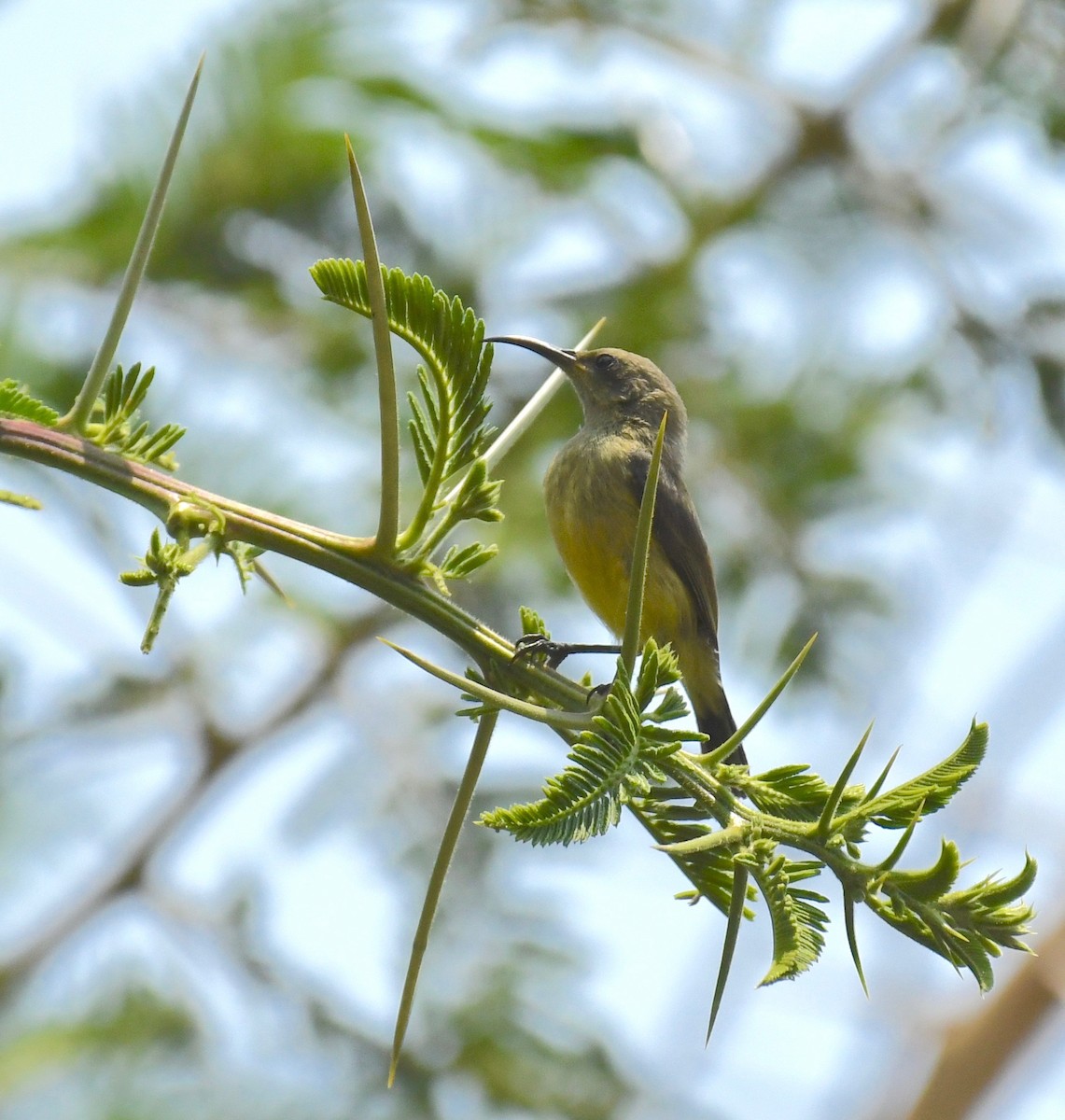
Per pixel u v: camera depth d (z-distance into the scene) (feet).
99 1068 29.07
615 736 12.22
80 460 14.02
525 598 37.81
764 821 12.64
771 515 40.06
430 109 35.99
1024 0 43.39
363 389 36.11
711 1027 12.08
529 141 38.47
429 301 13.80
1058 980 42.11
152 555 13.25
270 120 34.32
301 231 36.68
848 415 41.47
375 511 33.04
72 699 32.01
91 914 31.24
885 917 12.25
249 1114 28.99
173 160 13.84
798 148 44.01
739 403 41.27
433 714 34.47
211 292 35.45
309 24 35.04
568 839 11.65
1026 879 12.21
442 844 13.96
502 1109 30.22
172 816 32.35
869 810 12.60
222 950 31.19
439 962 31.04
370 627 35.09
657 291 41.39
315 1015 30.81
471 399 14.20
